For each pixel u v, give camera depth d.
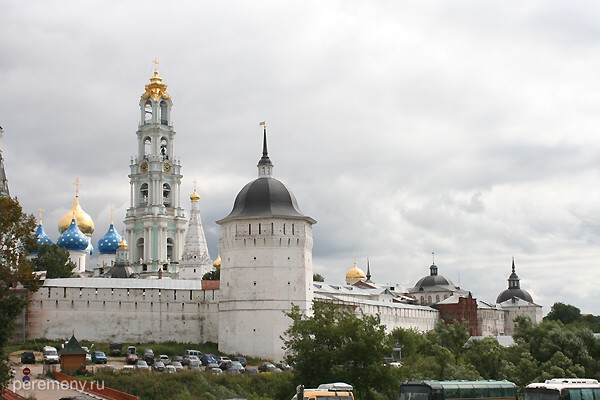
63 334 151.38
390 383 95.94
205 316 158.88
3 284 86.44
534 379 125.50
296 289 149.00
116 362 128.88
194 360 125.81
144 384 100.06
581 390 74.56
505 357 136.38
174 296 158.62
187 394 95.94
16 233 87.50
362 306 187.25
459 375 118.69
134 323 155.62
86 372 106.69
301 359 96.44
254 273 148.62
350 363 96.31
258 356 145.88
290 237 150.12
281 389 97.69
